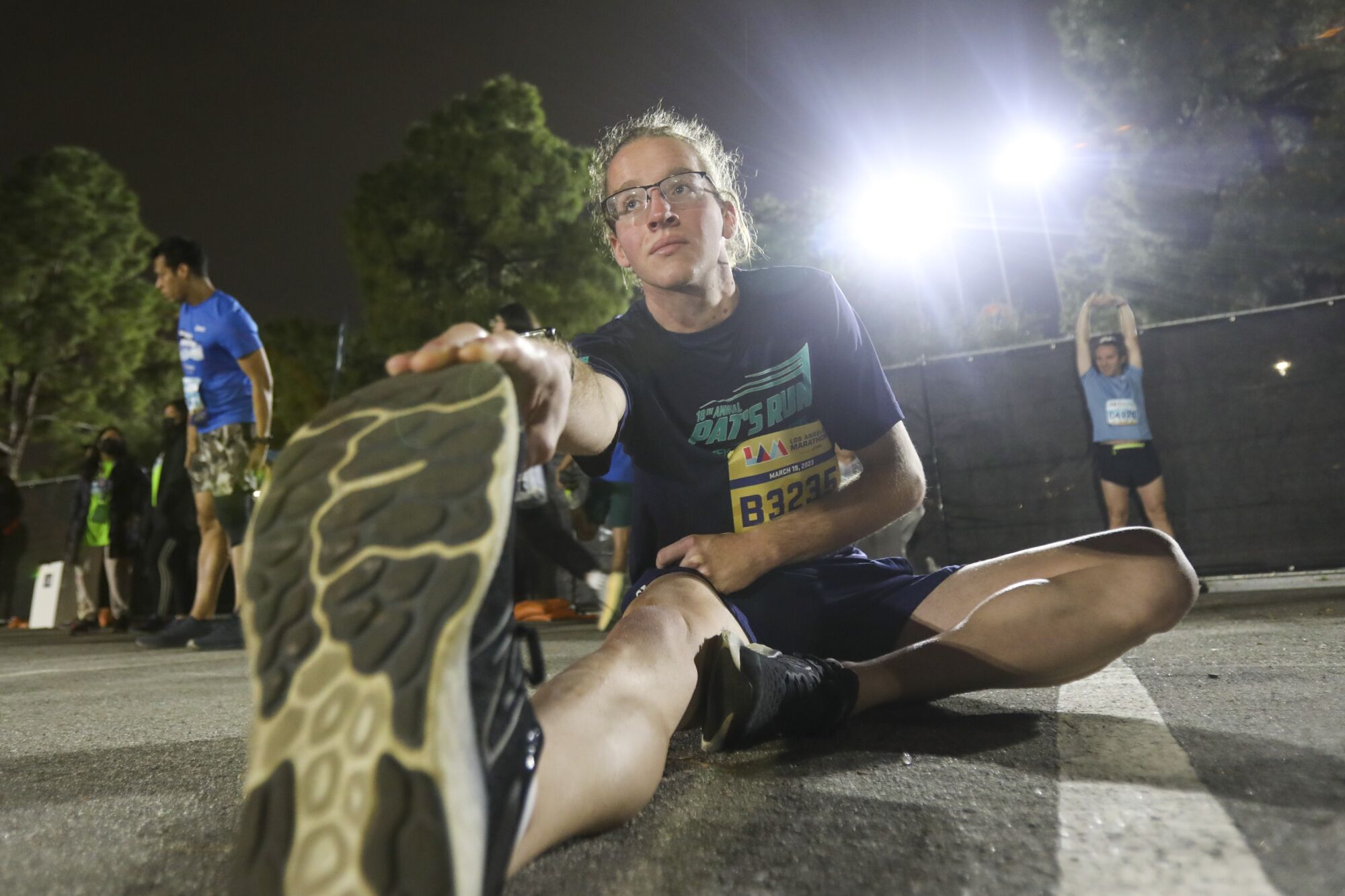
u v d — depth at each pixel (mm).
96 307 25953
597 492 5590
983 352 7020
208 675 3785
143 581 9461
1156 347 6496
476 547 708
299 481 757
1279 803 1007
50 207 25469
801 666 1375
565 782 884
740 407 1620
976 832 983
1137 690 1902
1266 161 15789
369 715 670
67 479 11516
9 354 24516
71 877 994
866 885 846
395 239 21797
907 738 1502
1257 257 15672
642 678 1107
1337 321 6152
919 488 1714
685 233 1565
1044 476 6828
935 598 1618
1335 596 4629
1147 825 961
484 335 899
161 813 1280
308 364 28953
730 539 1538
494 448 744
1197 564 6324
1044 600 1485
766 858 934
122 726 2303
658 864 926
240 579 743
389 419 777
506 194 21531
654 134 1648
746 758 1412
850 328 1687
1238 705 1644
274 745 685
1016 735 1497
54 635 9180
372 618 693
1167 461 6422
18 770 1691
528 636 1067
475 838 674
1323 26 15172
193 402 4953
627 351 1615
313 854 650
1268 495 6230
